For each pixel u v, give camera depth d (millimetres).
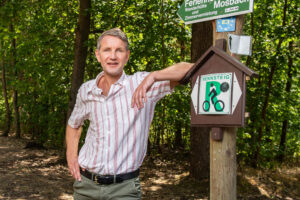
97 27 9477
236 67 1747
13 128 18141
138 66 10328
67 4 9062
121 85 1884
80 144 8328
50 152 10469
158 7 8281
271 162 8852
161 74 1799
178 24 8680
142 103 1765
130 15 9086
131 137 1869
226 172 1931
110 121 1863
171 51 9648
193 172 6969
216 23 2045
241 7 1898
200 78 1898
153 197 5867
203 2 2102
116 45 1864
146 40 8219
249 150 7965
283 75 8867
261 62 8047
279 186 7078
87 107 1966
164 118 9609
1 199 5293
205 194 6031
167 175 7535
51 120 10859
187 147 11711
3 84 14844
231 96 1765
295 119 10047
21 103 12758
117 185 1882
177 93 8852
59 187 6258
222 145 1930
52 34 8539
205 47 6602
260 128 8523
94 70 9617
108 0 8383
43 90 10219
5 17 3910
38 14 8242
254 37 8250
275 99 8508
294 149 10922
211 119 1860
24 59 9031
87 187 1953
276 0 8328
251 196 6250
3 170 7418
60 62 9391
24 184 6297
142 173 7785
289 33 7492
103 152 1873
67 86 10703
